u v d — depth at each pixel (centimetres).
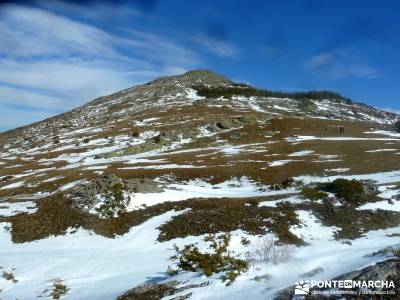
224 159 6244
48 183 5419
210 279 1777
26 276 2359
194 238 2708
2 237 3144
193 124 9900
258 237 2575
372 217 2927
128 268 2352
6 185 5944
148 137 9162
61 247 2897
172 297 1644
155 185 3856
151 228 3012
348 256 2034
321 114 13562
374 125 11981
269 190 4309
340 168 4934
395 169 4672
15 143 12838
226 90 17238
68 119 15825
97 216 3297
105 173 5484
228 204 3316
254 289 1581
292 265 1898
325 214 2972
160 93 17675
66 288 2128
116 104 16750
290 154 6319
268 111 13438
